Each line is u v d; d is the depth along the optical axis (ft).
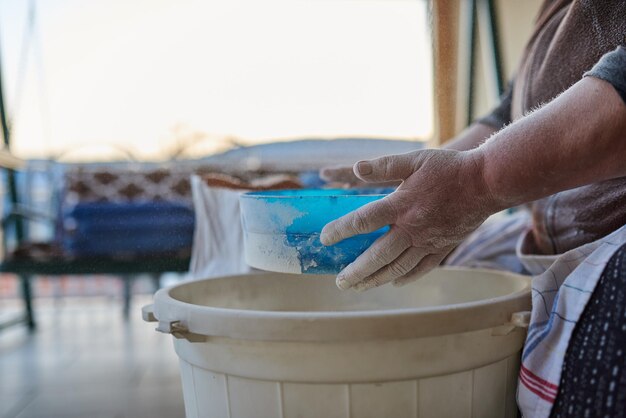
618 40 2.27
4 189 7.65
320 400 1.95
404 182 1.95
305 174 7.48
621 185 2.46
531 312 2.15
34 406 4.76
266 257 2.22
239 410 2.06
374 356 1.89
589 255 2.13
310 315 1.86
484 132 3.53
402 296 3.09
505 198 1.94
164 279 9.55
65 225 6.89
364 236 2.04
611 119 1.79
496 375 2.17
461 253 3.76
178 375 5.61
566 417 1.90
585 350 1.89
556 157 1.86
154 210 6.67
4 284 10.72
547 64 2.65
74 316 8.79
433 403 1.99
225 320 1.94
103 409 4.68
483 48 7.37
